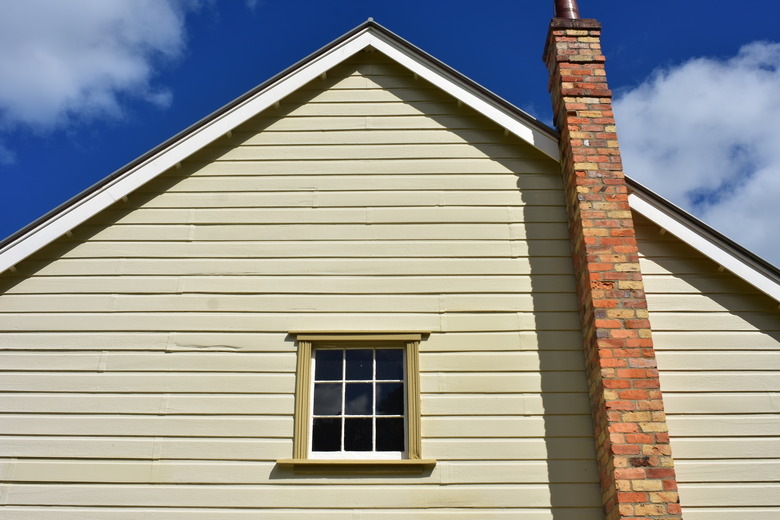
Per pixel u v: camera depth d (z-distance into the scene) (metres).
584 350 6.80
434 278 7.17
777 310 7.04
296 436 6.50
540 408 6.61
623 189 7.05
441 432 6.52
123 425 6.56
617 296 6.50
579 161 7.20
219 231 7.41
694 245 7.14
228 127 7.75
